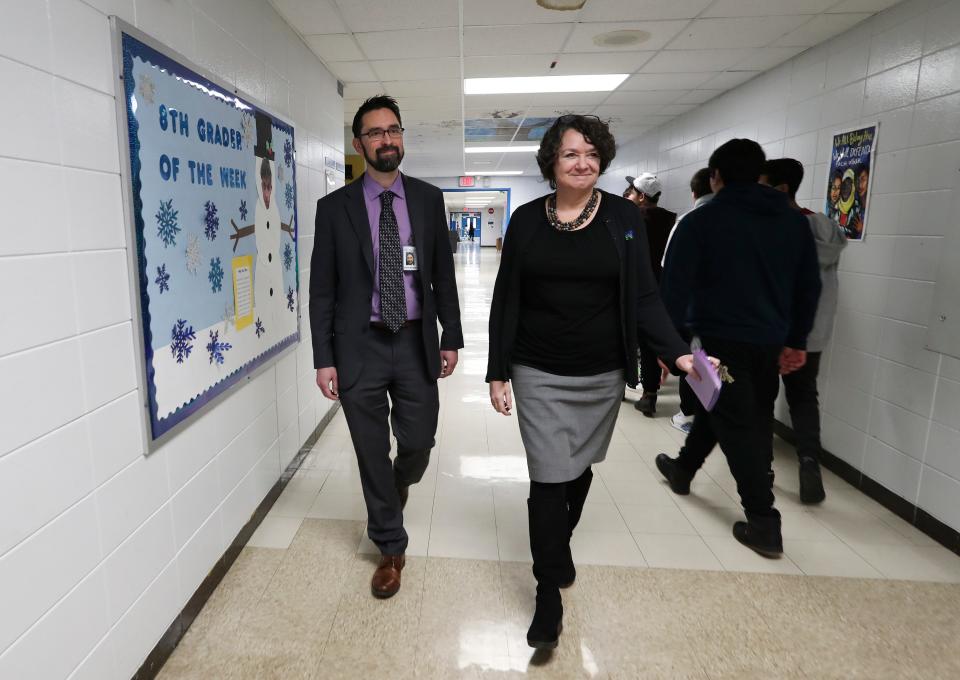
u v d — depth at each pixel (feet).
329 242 5.64
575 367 5.06
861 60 9.02
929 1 7.55
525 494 8.30
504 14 9.00
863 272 8.81
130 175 4.39
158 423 4.83
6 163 3.25
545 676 4.91
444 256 6.11
